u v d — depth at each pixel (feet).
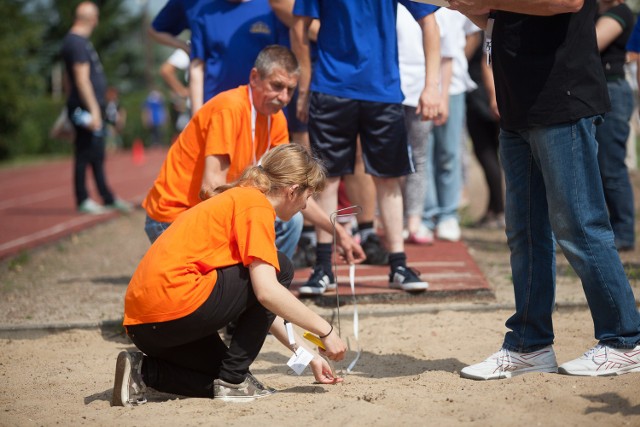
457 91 61.93
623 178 58.39
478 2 30.22
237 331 30.83
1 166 215.31
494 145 72.59
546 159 30.35
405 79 56.80
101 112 95.96
